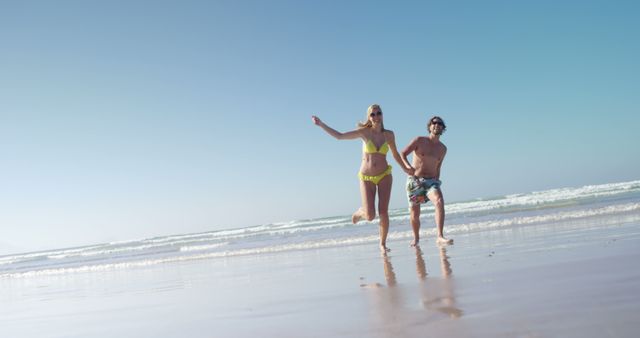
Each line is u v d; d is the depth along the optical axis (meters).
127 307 4.20
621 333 1.69
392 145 6.96
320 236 14.12
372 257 6.19
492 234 7.63
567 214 9.67
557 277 3.01
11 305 5.52
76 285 7.37
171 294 4.84
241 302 3.70
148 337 2.74
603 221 7.53
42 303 5.37
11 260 28.05
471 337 1.86
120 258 16.34
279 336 2.34
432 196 7.02
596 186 23.34
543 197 20.36
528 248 5.06
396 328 2.17
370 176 6.74
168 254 14.60
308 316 2.77
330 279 4.47
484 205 19.69
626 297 2.20
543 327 1.88
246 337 2.40
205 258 10.45
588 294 2.38
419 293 3.05
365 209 6.75
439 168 7.25
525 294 2.58
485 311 2.28
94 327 3.33
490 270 3.71
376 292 3.33
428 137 7.20
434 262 4.77
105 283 7.14
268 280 5.07
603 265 3.25
